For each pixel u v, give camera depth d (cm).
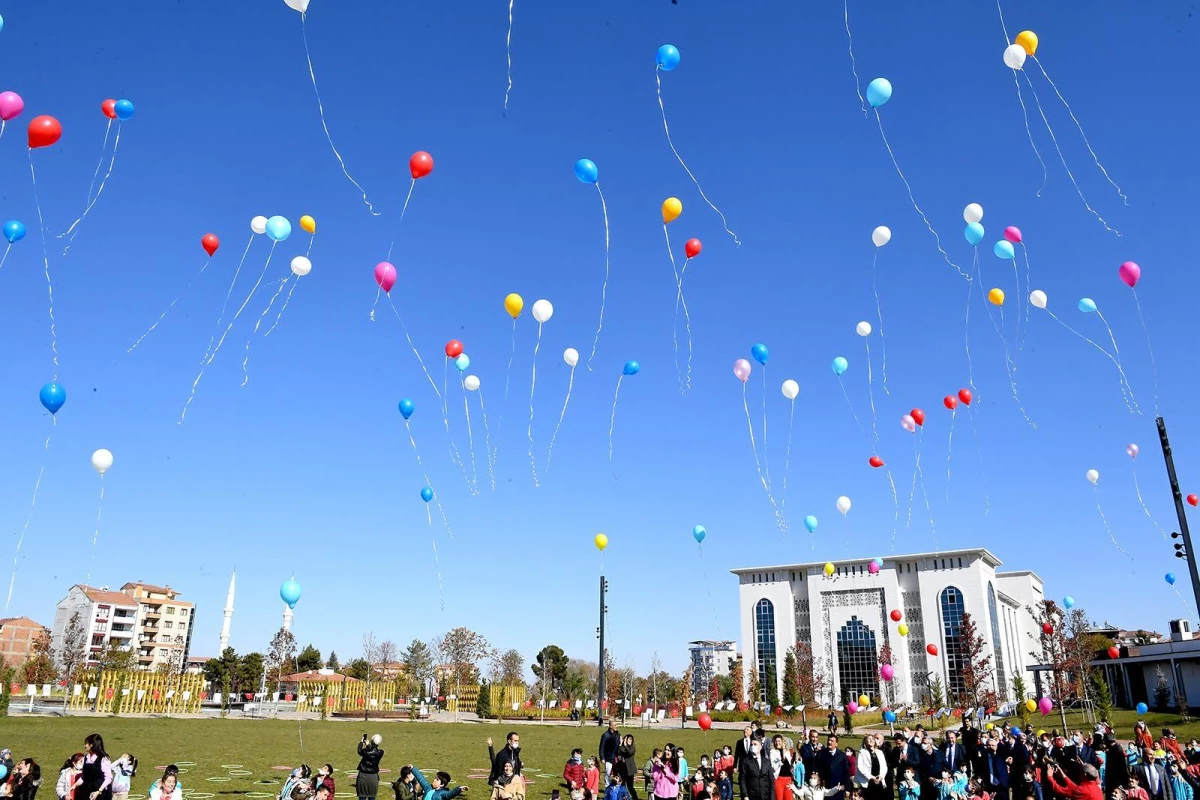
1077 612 5653
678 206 1563
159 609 12194
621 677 10081
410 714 6006
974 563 9412
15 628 10869
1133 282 1684
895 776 1914
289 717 5419
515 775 1648
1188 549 2155
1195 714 5422
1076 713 5712
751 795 1588
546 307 1820
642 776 2600
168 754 2770
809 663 8762
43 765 2356
